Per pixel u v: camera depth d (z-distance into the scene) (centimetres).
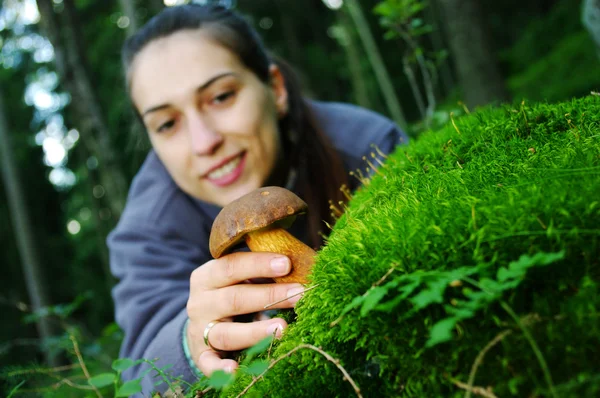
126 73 48
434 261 18
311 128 47
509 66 207
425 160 30
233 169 43
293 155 47
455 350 17
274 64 50
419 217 21
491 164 25
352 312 19
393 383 19
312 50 312
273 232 28
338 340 20
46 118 249
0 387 47
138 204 50
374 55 155
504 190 21
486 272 17
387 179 31
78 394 65
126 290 43
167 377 30
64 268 291
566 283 16
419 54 55
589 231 16
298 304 24
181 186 46
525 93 155
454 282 16
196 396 26
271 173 46
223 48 42
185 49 42
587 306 16
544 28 205
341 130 51
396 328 18
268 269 26
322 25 334
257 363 20
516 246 17
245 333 26
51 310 66
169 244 46
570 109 28
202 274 28
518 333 16
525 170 23
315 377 21
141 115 48
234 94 42
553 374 15
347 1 156
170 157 45
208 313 28
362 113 53
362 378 20
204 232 49
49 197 301
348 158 49
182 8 46
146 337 38
